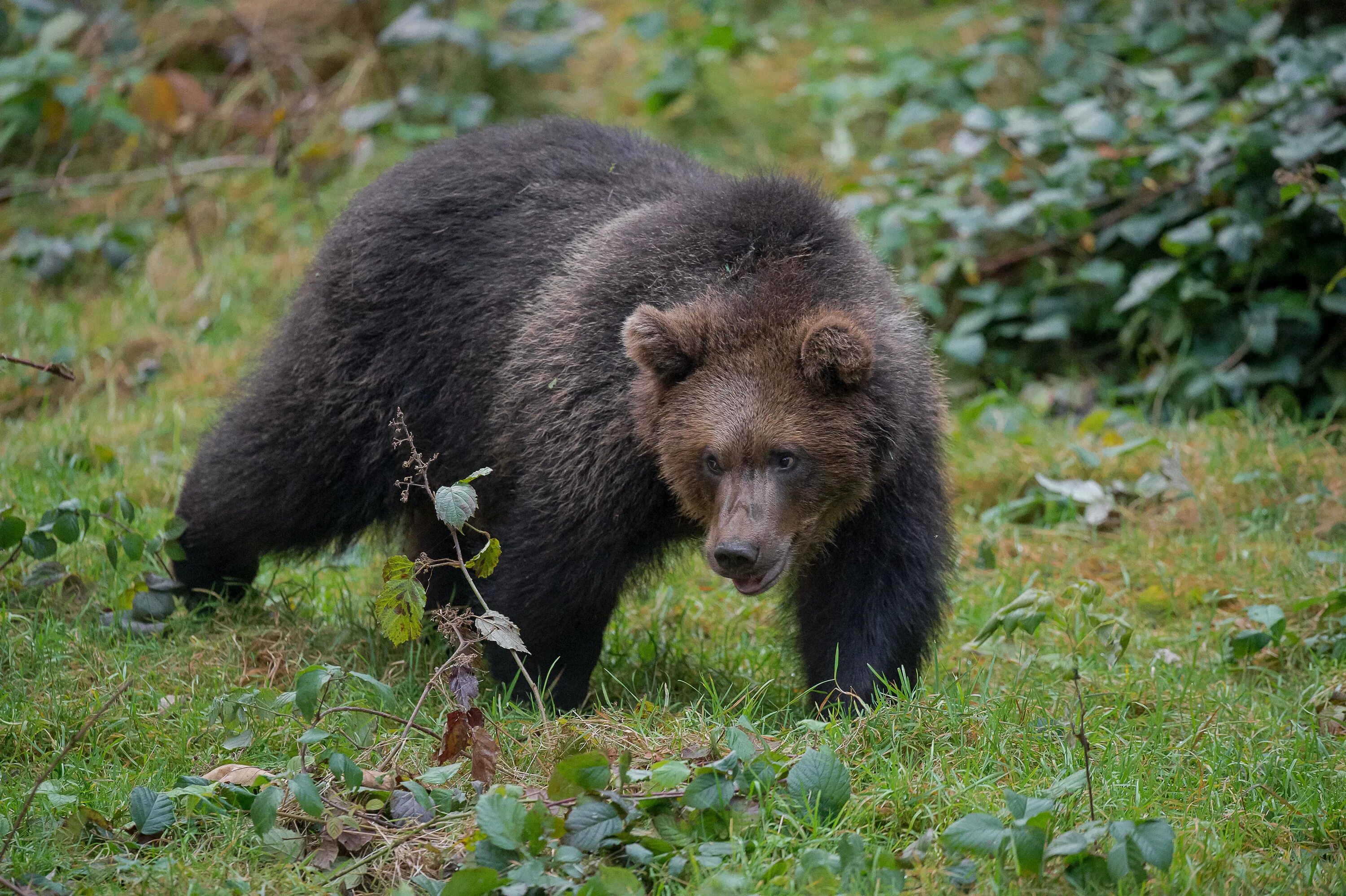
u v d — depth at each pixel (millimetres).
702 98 20812
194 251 18406
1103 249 16469
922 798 7488
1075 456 14328
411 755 8289
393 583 8438
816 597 9711
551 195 10484
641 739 8031
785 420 8688
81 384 16344
